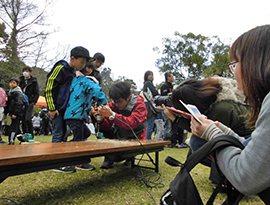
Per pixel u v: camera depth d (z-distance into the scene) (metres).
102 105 2.27
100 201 1.56
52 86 2.34
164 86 4.39
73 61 2.45
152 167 2.71
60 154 1.21
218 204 1.61
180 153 3.78
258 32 0.65
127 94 2.37
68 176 2.16
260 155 0.52
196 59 25.45
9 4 12.31
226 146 0.68
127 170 2.53
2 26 13.02
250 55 0.65
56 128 2.43
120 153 1.83
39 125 7.81
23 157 1.03
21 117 4.13
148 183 2.03
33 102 4.50
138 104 2.46
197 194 0.72
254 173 0.54
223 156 0.66
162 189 1.89
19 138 2.12
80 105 2.36
